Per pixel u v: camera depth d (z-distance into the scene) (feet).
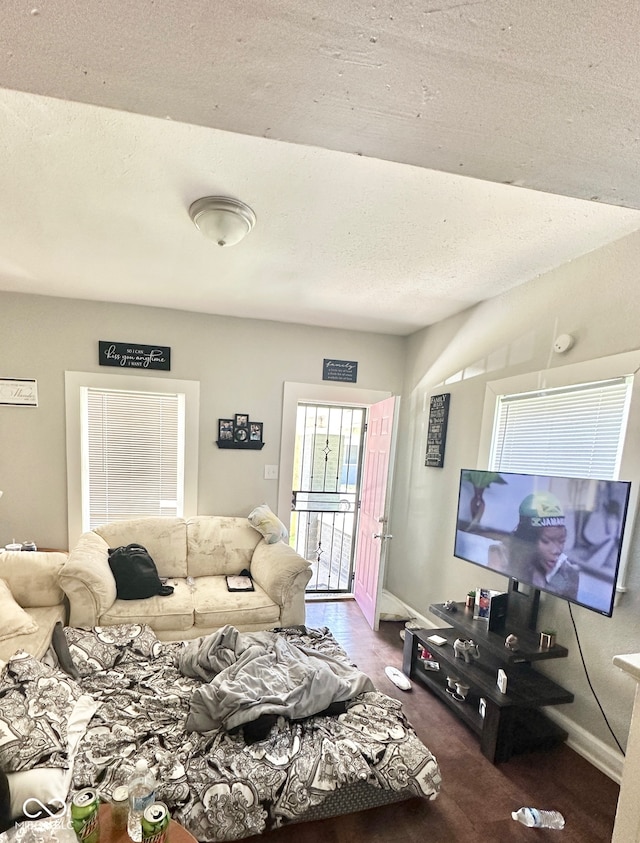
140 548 9.16
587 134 2.57
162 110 2.52
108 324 10.47
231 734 5.15
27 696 4.64
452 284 8.37
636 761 2.79
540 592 7.25
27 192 5.37
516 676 6.84
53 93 2.39
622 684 5.91
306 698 5.62
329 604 12.34
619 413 6.31
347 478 13.74
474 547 8.13
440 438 10.44
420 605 10.97
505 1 1.73
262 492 11.85
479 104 2.35
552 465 7.46
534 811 5.24
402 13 1.80
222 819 4.30
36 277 8.66
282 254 7.16
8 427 10.04
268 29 1.89
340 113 2.48
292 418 11.93
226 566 10.23
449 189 5.05
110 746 4.80
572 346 7.04
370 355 12.50
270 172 4.85
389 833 4.94
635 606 5.79
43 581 7.80
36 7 1.77
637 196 3.34
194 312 11.04
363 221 5.92
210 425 11.35
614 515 5.56
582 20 1.80
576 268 7.00
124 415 10.98
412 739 5.35
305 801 4.55
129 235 6.59
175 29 1.89
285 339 11.78
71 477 10.42
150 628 7.68
